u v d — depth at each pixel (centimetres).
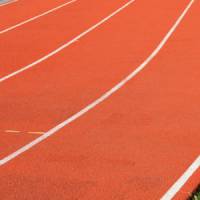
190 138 2617
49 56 4797
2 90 3744
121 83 3806
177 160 2339
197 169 2241
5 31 5859
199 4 6794
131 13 6481
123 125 2853
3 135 2745
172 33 5456
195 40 5112
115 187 2072
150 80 3859
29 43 5306
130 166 2278
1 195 2034
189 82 3750
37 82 3934
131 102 3312
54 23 6134
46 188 2083
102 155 2412
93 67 4341
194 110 3095
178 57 4541
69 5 7112
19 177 2197
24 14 6700
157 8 6675
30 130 2819
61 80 3966
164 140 2597
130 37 5384
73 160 2362
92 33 5631
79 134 2723
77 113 3114
